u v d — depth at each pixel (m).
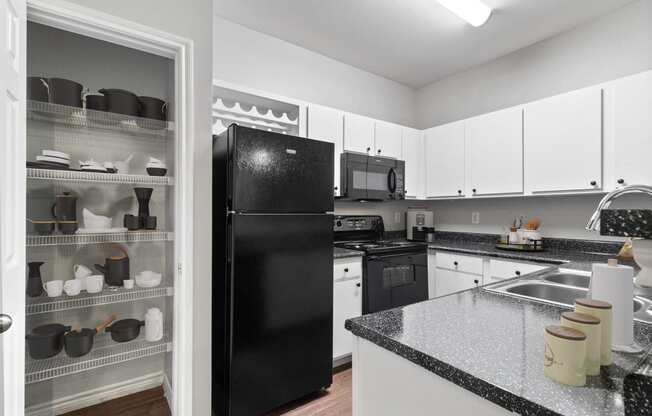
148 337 1.75
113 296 1.64
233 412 1.63
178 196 1.64
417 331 0.85
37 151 1.71
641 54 2.25
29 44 1.70
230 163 1.67
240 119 2.43
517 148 2.63
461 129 3.05
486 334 0.82
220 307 1.77
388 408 0.83
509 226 3.00
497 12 2.37
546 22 2.51
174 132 1.71
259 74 2.70
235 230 1.64
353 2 2.29
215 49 2.49
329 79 3.13
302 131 2.57
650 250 0.86
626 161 2.07
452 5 2.16
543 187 2.46
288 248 1.84
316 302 1.96
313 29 2.65
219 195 1.81
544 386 0.58
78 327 1.71
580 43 2.55
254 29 2.66
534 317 0.95
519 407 0.55
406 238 3.67
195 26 1.64
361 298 2.42
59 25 1.39
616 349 0.74
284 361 1.82
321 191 2.00
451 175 3.13
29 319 1.68
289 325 1.84
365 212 3.38
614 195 0.84
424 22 2.53
